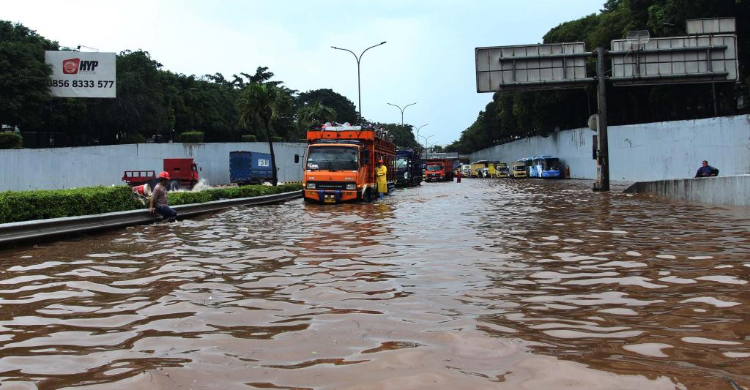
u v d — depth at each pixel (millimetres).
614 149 43625
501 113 76375
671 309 4668
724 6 28453
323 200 20625
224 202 19281
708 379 3111
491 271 6566
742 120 30000
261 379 3238
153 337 4121
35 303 5344
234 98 80062
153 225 13508
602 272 6367
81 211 12266
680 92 39594
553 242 8969
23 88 42875
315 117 77938
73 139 55156
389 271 6684
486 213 15117
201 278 6469
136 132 55906
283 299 5320
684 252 7656
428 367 3383
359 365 3436
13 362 3615
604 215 13695
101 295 5664
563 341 3859
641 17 37344
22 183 39281
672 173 36094
